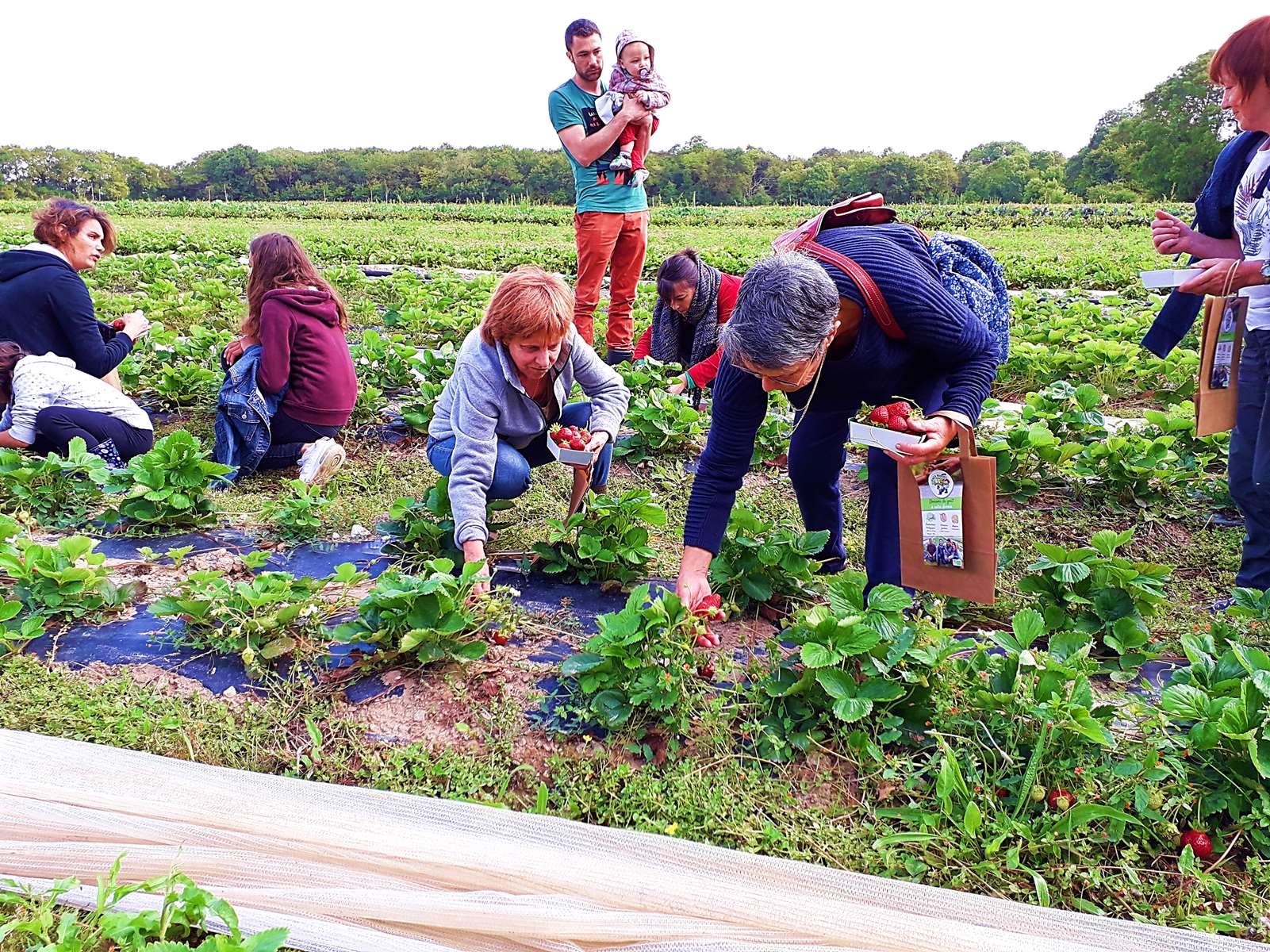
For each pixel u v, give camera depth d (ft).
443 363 21.07
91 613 11.35
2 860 7.20
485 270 50.70
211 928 6.68
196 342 22.94
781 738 9.11
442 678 10.09
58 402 15.87
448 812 7.82
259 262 16.12
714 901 6.81
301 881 7.04
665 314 21.24
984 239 77.51
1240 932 7.16
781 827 8.20
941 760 8.49
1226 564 13.41
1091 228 92.63
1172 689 8.49
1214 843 7.91
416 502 13.56
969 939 6.51
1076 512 15.17
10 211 105.29
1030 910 6.88
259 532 14.30
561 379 12.36
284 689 9.91
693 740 9.16
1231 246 11.72
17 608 10.64
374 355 21.66
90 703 9.63
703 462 9.84
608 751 9.05
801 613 10.85
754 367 7.84
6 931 6.27
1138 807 7.90
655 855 7.39
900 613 9.60
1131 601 10.75
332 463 15.52
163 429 19.58
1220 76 10.29
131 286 37.78
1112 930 6.72
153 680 10.16
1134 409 21.31
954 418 8.40
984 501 8.17
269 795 8.06
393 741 9.30
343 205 149.18
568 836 7.55
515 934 6.62
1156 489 15.52
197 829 7.41
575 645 11.00
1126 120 201.77
